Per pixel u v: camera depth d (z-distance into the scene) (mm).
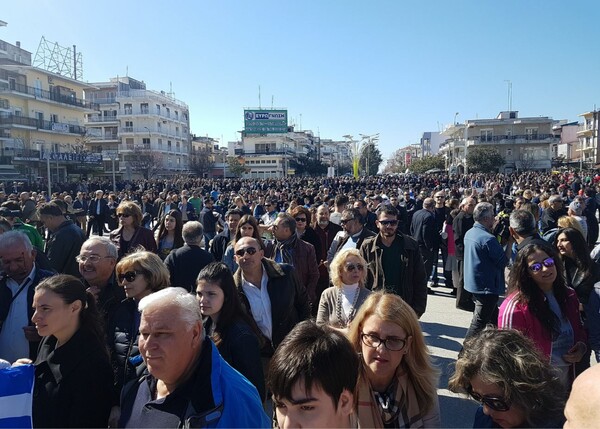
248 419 1951
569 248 3922
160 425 1958
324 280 5785
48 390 2416
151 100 66625
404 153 144500
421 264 4695
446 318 6992
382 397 2318
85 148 52094
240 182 39250
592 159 63812
